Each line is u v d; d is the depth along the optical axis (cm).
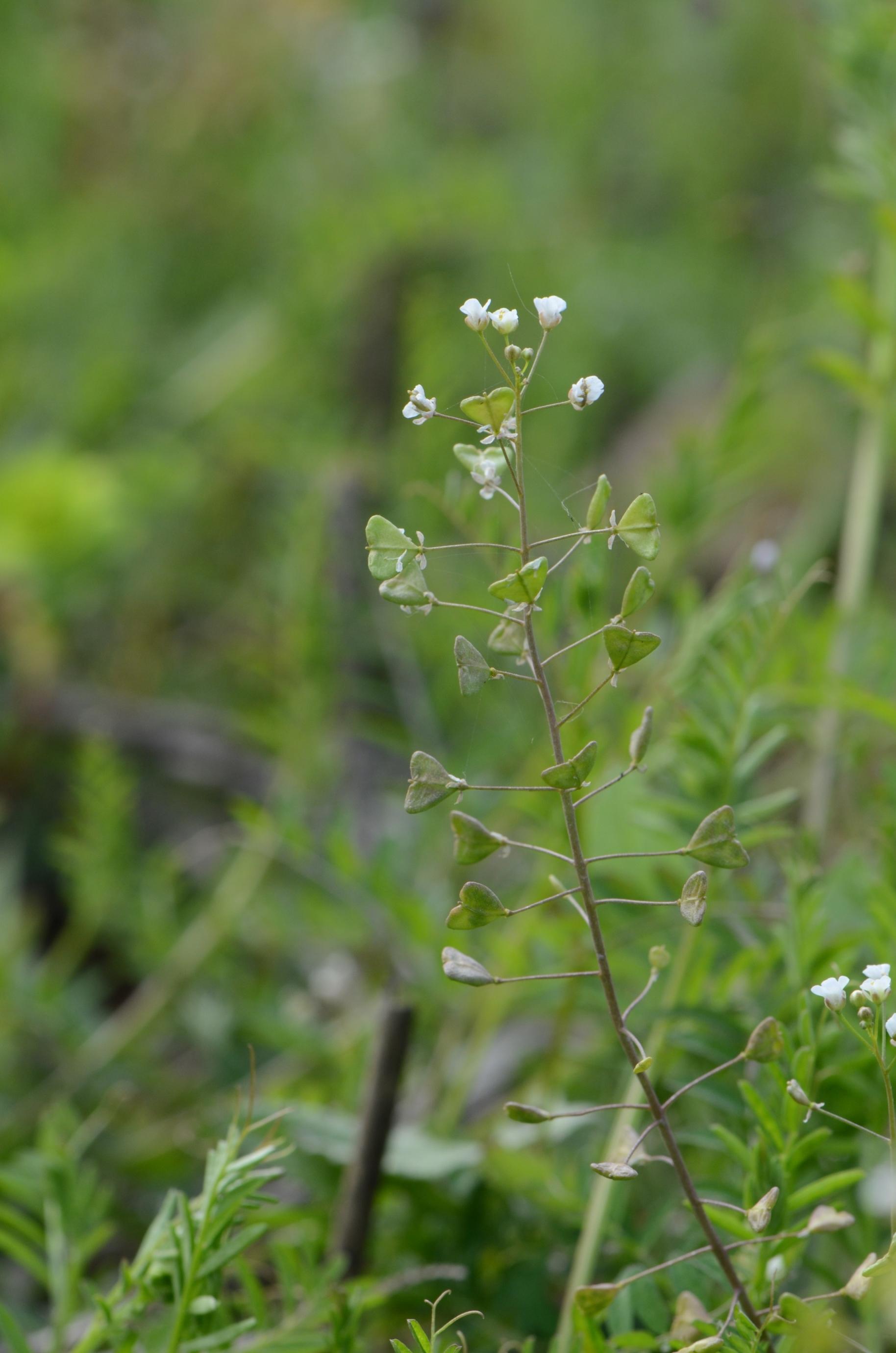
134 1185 96
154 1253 72
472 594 104
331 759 122
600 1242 75
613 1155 75
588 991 80
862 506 106
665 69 247
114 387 197
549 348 202
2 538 161
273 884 125
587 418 197
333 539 130
